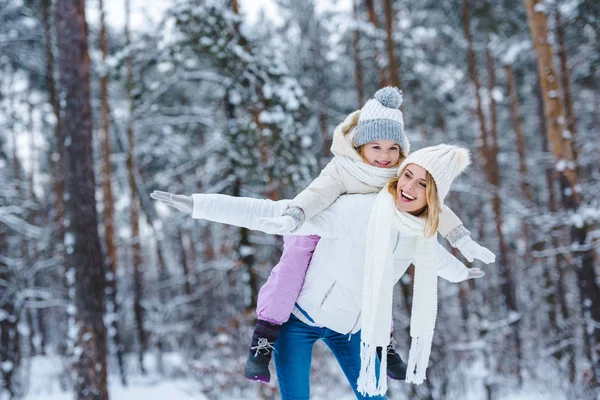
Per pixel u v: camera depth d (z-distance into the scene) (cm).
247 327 1180
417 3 1616
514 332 1340
